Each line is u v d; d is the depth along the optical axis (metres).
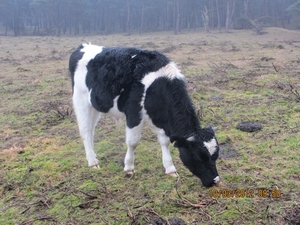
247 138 5.70
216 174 3.85
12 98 9.58
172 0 54.66
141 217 3.77
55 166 5.19
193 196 4.07
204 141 3.78
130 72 4.34
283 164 4.67
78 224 3.76
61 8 57.16
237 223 3.53
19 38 44.06
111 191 4.35
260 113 6.82
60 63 16.12
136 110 4.31
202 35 38.25
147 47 22.09
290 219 3.45
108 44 28.86
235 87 9.08
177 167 4.86
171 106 4.09
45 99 9.33
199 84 9.64
